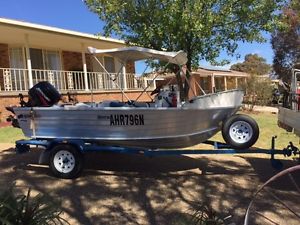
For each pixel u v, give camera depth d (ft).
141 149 23.43
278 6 41.70
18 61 59.93
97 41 60.80
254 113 70.44
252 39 42.01
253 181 22.35
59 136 24.06
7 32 49.83
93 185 21.74
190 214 16.42
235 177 23.24
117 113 22.67
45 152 23.79
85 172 24.35
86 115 23.17
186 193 20.38
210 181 22.45
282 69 102.01
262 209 17.97
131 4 40.98
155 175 23.77
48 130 24.27
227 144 23.03
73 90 60.18
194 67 42.80
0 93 47.39
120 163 26.63
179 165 26.12
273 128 44.78
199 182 22.29
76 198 19.56
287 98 26.48
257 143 35.19
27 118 24.63
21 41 58.03
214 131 23.98
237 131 22.57
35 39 56.54
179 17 38.65
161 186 21.57
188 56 40.98
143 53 24.91
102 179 22.90
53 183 22.11
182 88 36.19
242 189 20.94
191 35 39.96
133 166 25.86
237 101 31.94
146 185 21.75
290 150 22.82
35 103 24.91
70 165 22.93
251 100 78.95
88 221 16.62
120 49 24.70
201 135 23.61
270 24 41.78
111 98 67.26
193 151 23.04
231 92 31.14
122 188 21.20
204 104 28.50
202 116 22.81
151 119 22.43
